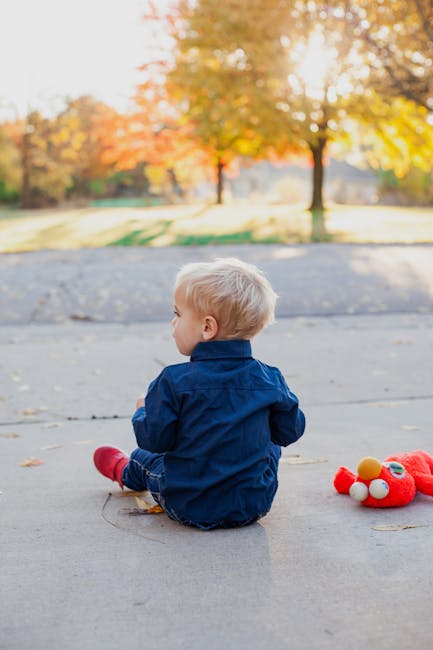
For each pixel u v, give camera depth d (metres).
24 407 4.33
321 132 21.66
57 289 9.13
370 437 3.62
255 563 2.17
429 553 2.24
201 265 2.49
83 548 2.31
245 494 2.44
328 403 4.34
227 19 18.80
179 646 1.72
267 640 1.75
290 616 1.85
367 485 2.65
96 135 40.62
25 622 1.84
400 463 2.84
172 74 21.06
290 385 4.78
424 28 13.76
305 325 7.20
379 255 11.96
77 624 1.83
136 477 2.74
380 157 24.44
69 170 42.44
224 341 2.47
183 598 1.96
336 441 3.55
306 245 13.63
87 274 10.15
